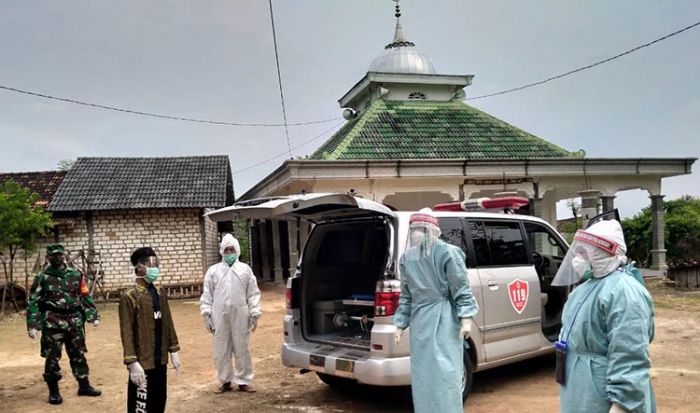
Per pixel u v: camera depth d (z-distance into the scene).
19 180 19.23
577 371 2.87
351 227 6.08
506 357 5.91
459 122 17.81
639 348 2.63
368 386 6.56
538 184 16.08
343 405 5.84
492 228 6.25
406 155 15.58
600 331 2.80
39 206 16.23
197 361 8.21
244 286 6.50
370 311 5.89
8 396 6.66
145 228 17.38
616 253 2.85
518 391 6.07
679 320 10.21
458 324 4.39
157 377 4.84
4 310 14.45
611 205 16.75
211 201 17.20
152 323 4.76
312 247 6.13
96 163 19.73
